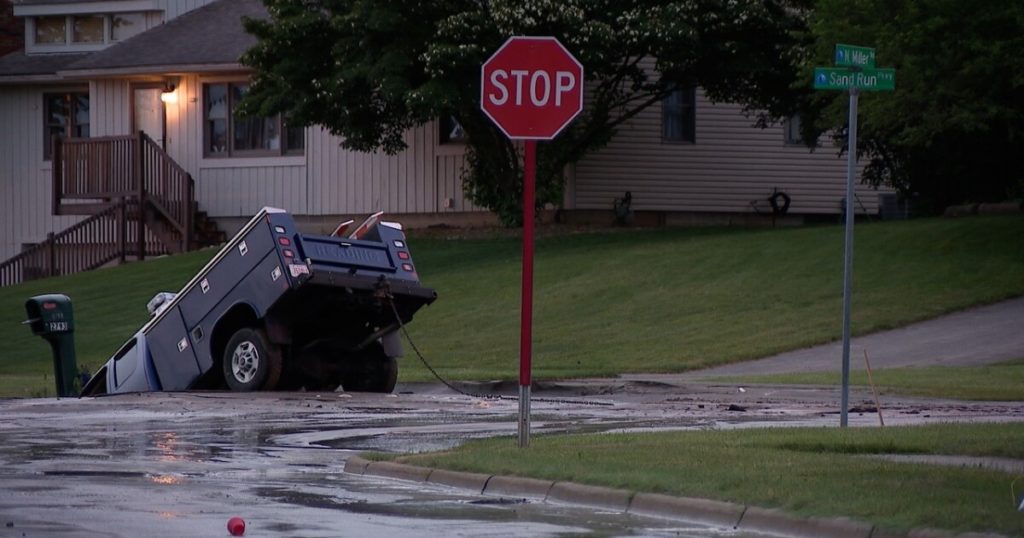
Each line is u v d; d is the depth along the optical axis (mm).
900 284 88562
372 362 65000
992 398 58500
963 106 88875
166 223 126438
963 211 113250
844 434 40031
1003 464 34000
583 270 99875
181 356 62250
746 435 40094
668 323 85312
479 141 112000
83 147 127688
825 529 26953
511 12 98062
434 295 62938
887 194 128750
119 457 39219
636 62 109875
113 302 108562
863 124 97438
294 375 63062
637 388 66250
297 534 27062
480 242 115188
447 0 102375
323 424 49125
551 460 34875
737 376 69938
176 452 40625
